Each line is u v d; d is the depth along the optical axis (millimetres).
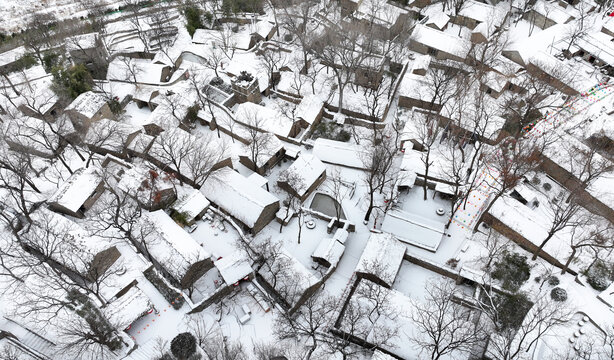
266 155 76500
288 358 52438
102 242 59875
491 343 52531
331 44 90125
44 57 102000
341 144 79750
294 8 108312
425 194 72812
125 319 53031
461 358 51250
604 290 57000
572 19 107938
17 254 60531
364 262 60812
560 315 54562
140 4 131875
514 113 84375
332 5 114938
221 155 73625
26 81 92625
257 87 91562
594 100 87625
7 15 135125
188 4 120625
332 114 88750
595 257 57688
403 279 62812
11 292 56188
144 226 62094
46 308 52000
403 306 56469
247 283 60781
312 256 64188
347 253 66250
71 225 63812
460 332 53438
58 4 140000
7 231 65000
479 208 70250
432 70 93438
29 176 73438
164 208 69000
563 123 83000
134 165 74625
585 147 76625
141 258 60781
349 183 75875
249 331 55562
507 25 112562
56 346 51844
